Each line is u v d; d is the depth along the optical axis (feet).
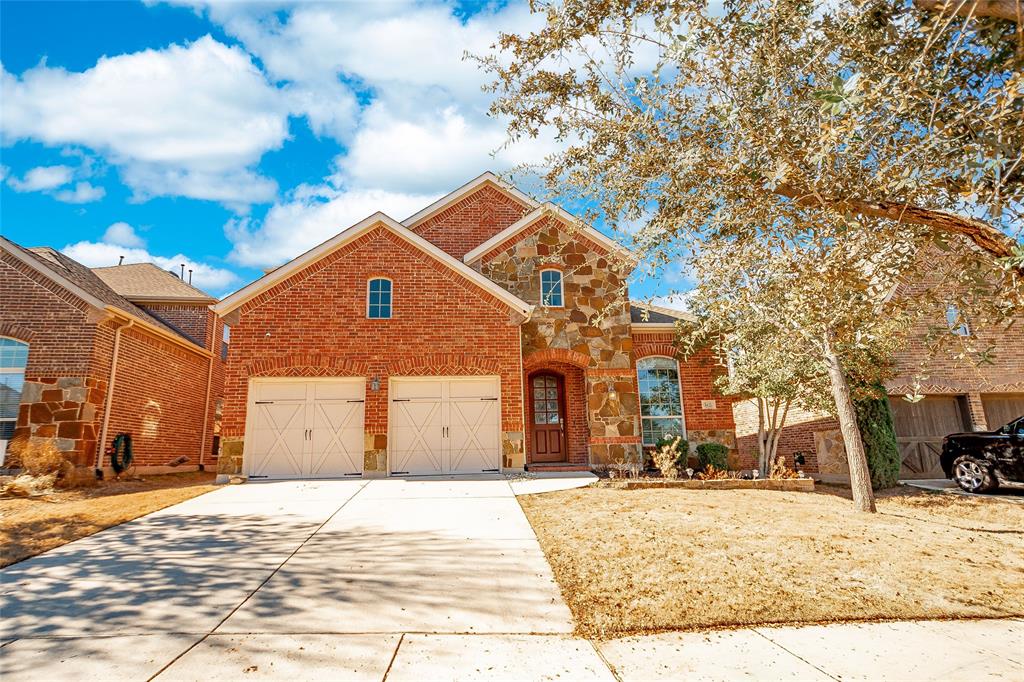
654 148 16.43
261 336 43.34
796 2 13.85
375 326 44.57
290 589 17.92
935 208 14.11
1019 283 12.66
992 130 11.97
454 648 13.93
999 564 21.22
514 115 19.04
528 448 51.80
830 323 17.63
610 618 15.81
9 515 28.99
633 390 49.62
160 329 54.54
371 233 46.24
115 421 47.83
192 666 12.78
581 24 16.67
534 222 52.44
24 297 44.24
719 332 46.37
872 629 15.31
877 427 44.86
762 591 17.69
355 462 42.68
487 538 23.98
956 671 12.74
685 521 26.13
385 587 18.16
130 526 26.43
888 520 28.30
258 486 38.04
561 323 50.39
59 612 16.02
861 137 14.07
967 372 50.26
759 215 15.55
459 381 45.19
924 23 13.44
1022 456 39.70
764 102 14.75
